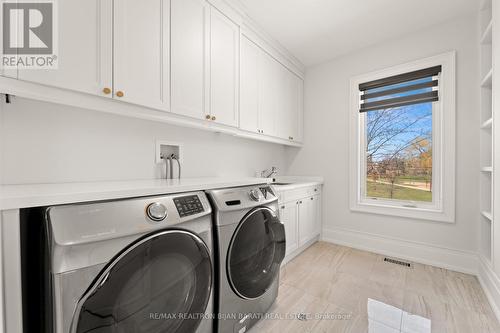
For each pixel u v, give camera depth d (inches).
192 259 37.8
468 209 81.3
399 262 90.0
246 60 81.8
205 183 46.9
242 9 76.4
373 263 89.0
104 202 29.6
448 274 79.7
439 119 89.3
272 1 73.9
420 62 90.4
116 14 45.3
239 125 78.4
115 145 57.1
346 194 110.2
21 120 43.1
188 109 59.9
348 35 94.0
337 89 113.4
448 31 85.0
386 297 65.2
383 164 103.7
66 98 39.9
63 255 23.8
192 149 77.2
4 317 23.5
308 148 122.4
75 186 38.5
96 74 42.6
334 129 114.3
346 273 80.4
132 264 29.4
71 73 39.5
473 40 80.4
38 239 26.4
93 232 26.2
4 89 33.9
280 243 60.7
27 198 24.3
